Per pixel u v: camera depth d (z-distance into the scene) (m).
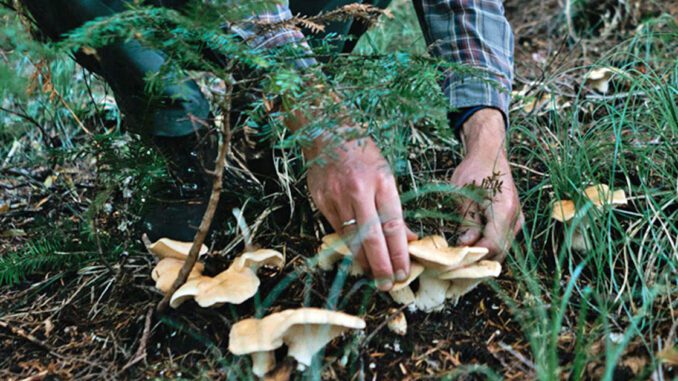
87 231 0.96
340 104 0.70
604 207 0.91
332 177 0.76
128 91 0.89
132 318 0.90
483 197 0.85
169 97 0.86
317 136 0.75
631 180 1.07
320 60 0.89
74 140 1.42
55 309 0.94
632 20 1.76
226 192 1.02
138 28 0.65
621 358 0.76
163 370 0.82
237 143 1.11
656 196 1.02
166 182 0.98
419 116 0.68
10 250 1.09
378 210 0.76
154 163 0.89
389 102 0.69
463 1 1.02
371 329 0.81
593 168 1.02
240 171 1.08
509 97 1.01
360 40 1.76
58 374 0.83
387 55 0.76
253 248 0.87
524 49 1.79
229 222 0.98
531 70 1.65
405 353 0.81
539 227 0.98
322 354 0.79
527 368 0.77
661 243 0.91
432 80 0.73
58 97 1.23
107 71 0.89
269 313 0.85
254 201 1.01
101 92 1.59
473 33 1.01
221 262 0.91
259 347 0.70
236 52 0.65
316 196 0.79
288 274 0.90
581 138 1.07
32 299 0.98
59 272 1.02
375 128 0.80
